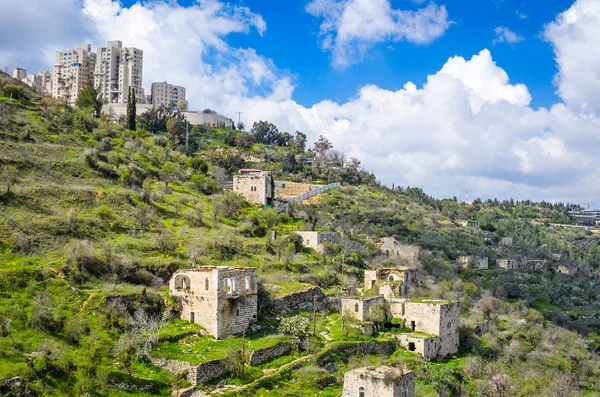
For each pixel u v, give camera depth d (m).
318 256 141.62
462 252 191.25
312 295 112.19
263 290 101.19
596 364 122.38
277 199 188.62
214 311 86.19
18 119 154.50
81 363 69.69
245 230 139.62
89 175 137.38
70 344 74.06
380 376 71.50
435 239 197.62
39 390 64.12
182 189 160.00
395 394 70.50
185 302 89.50
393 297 115.81
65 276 87.19
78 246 95.06
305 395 78.94
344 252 147.75
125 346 75.81
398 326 107.25
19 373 64.50
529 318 138.50
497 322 129.00
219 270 86.94
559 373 111.69
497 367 105.75
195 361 76.38
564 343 129.25
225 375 78.06
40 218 105.12
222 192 170.62
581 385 112.62
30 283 81.81
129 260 97.81
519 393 100.12
